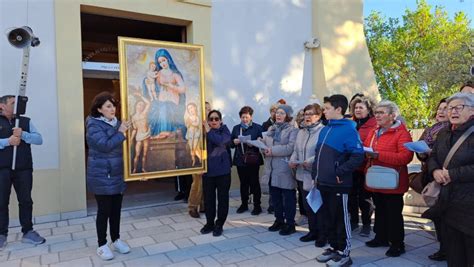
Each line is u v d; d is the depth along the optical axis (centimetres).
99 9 539
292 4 735
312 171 359
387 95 2031
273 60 709
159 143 425
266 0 699
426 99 1781
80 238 427
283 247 390
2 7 470
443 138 279
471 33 1811
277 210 447
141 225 477
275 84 712
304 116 402
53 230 459
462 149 261
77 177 514
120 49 409
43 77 493
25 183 409
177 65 443
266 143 459
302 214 494
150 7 567
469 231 258
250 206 580
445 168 269
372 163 363
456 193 262
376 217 386
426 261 346
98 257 366
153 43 428
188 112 443
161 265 346
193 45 453
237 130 539
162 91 430
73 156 512
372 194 393
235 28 659
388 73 2077
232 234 436
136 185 742
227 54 651
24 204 409
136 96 416
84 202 520
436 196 286
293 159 407
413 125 1830
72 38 511
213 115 428
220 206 433
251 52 680
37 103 489
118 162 355
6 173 394
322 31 765
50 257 367
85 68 573
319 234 390
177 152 434
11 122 405
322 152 341
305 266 340
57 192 503
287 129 434
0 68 470
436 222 341
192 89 449
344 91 791
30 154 415
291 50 735
